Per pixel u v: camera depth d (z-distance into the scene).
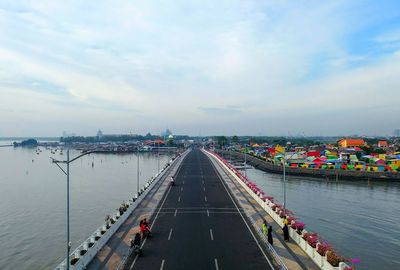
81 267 28.67
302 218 60.41
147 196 62.47
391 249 45.03
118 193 87.62
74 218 62.41
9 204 74.44
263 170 142.00
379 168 117.81
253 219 45.06
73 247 47.56
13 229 55.97
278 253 32.22
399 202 75.31
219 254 32.22
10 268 41.06
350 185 101.88
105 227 37.75
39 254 45.25
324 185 101.75
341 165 126.19
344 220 59.16
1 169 151.62
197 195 63.88
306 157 146.62
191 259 30.97
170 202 57.09
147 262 30.33
